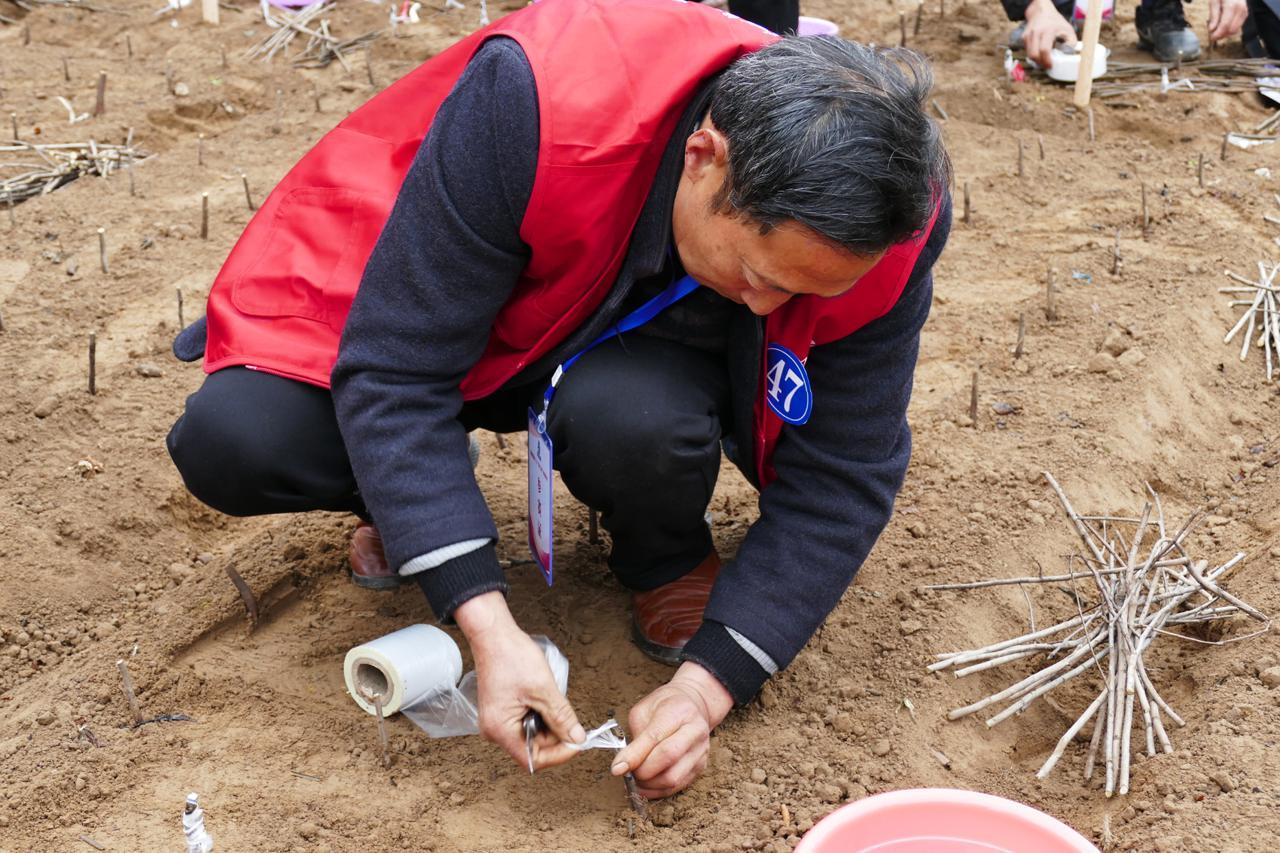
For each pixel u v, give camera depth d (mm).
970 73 5414
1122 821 2102
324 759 2307
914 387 3479
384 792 2230
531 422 2270
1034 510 2967
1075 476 3080
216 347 2318
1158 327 3639
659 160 1927
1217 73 5453
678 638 2484
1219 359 3611
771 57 1753
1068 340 3641
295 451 2252
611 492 2264
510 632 1997
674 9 1980
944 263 4094
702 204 1808
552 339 2145
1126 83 5352
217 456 2242
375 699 2287
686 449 2209
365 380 2012
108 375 3422
